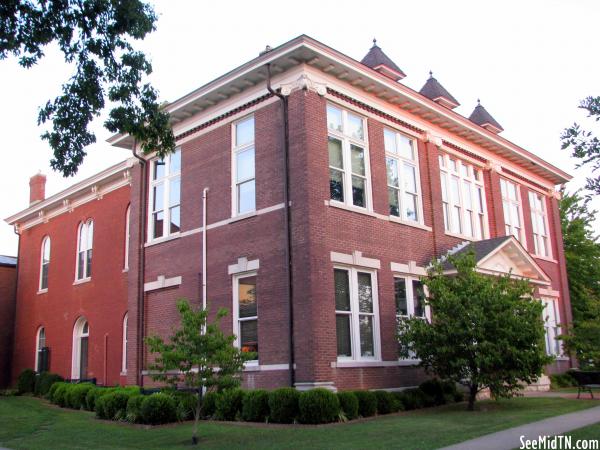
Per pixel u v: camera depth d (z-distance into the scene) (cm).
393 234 2048
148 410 1619
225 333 1914
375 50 2456
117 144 2420
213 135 2120
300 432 1360
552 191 3241
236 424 1565
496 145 2686
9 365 3559
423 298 1906
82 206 3186
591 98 754
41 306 3378
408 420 1504
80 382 2534
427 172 2298
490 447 1059
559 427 1269
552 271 3078
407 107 2225
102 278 2919
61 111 1554
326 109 1906
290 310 1728
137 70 1570
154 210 2352
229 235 1978
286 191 1805
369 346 1886
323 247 1761
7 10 1389
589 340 2375
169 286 2175
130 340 2286
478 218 2572
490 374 1688
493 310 1709
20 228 3706
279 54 1839
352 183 1958
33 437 1495
